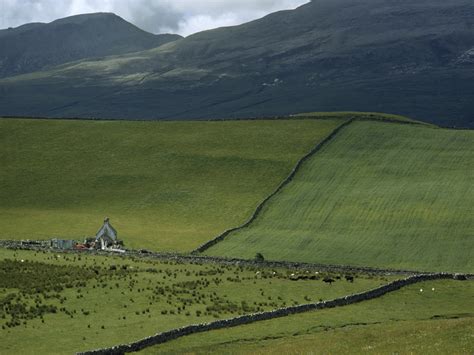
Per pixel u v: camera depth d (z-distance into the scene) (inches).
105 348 2452.0
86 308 3021.7
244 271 3927.2
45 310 2957.7
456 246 5007.4
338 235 5324.8
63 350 2484.0
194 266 4055.1
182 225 5713.6
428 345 2466.8
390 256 4820.4
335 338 2672.2
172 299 3206.2
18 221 5762.8
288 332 2797.7
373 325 2925.7
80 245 4739.2
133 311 2994.6
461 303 3422.7
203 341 2640.3
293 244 5113.2
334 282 3693.4
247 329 2815.0
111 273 3690.9
